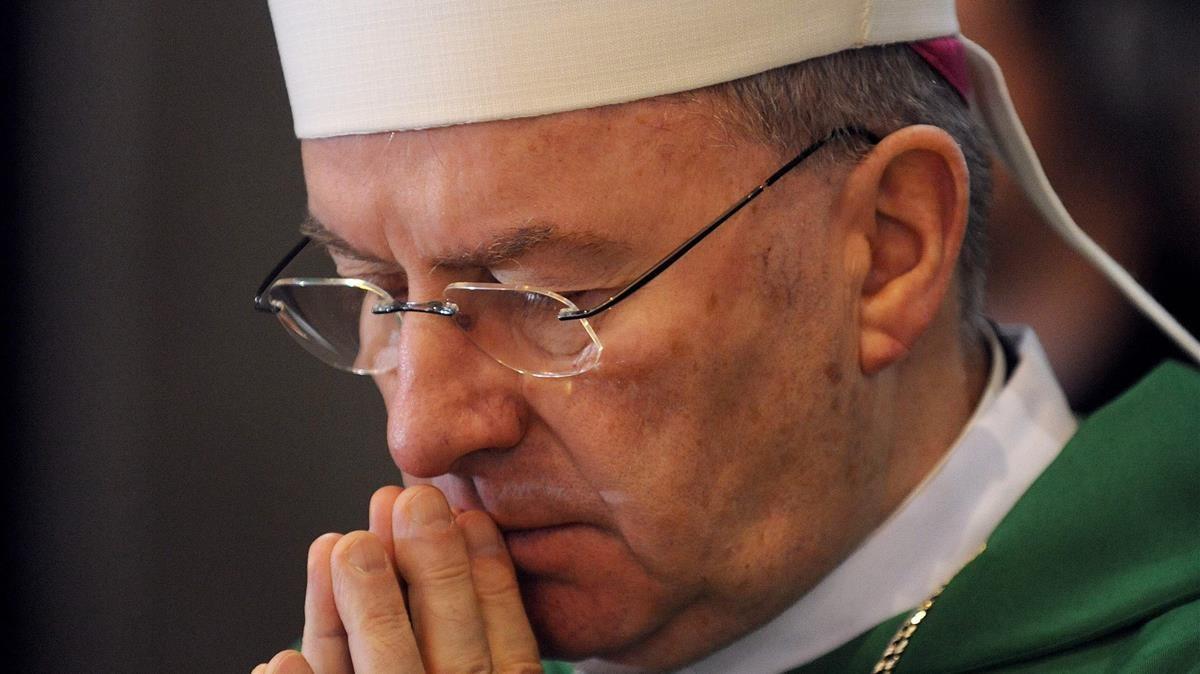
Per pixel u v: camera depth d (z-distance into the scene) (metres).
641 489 4.89
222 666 10.62
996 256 8.99
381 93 4.74
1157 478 5.57
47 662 10.60
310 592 5.42
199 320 10.56
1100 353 8.97
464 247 4.69
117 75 10.38
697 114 4.72
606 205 4.63
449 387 4.81
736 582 5.17
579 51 4.57
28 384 10.52
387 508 5.40
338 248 5.17
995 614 5.50
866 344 5.27
